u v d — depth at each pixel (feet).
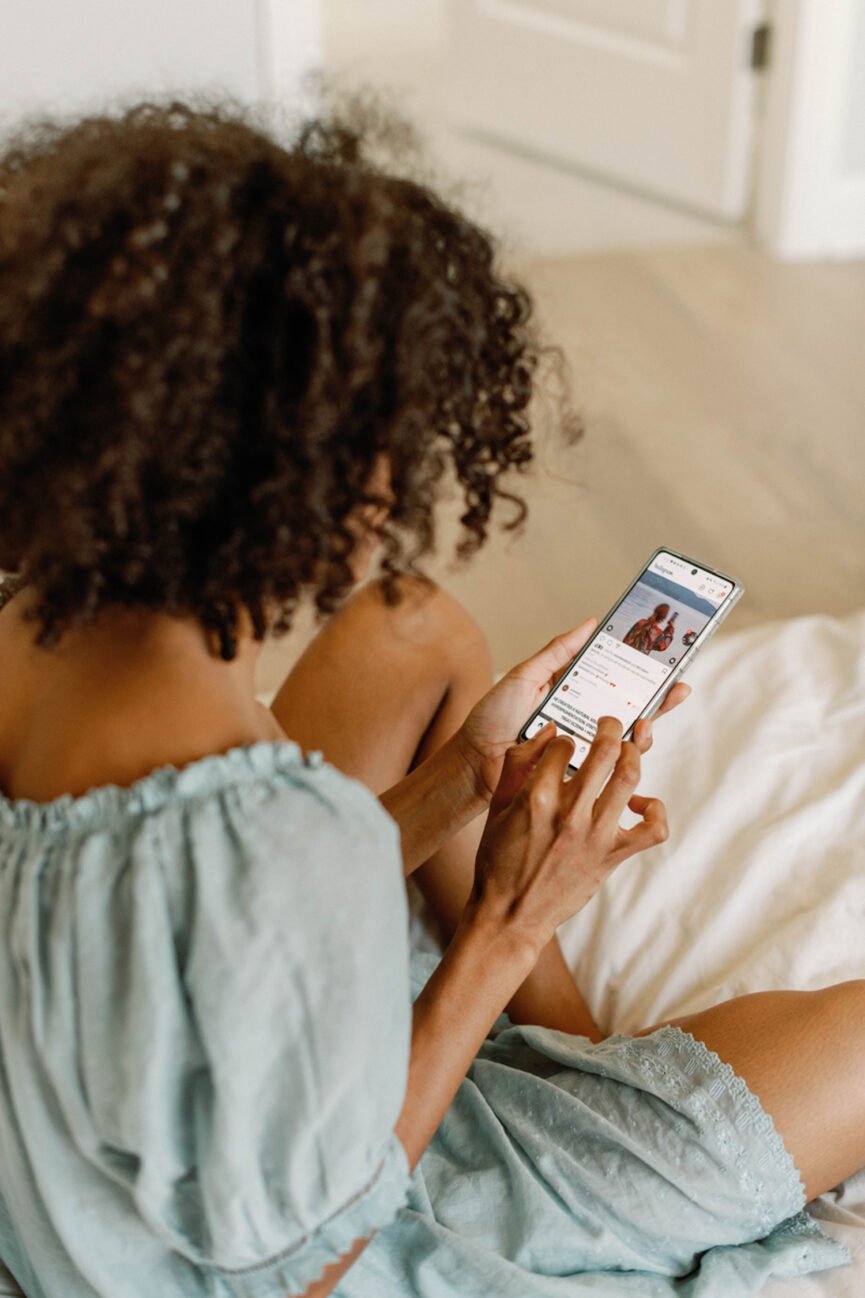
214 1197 2.22
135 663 2.29
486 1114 3.28
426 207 2.33
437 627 3.95
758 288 10.13
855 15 9.77
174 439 2.01
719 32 10.23
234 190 2.04
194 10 7.92
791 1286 3.15
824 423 8.66
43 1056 2.23
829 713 4.72
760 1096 3.11
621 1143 3.14
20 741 2.40
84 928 2.16
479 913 2.77
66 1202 2.42
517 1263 3.05
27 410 2.00
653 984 4.05
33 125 2.49
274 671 6.73
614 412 8.77
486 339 2.38
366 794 2.26
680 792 4.50
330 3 15.53
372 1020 2.18
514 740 3.37
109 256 1.97
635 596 3.54
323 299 2.01
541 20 11.35
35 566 2.21
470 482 2.55
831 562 7.52
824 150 10.23
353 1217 2.35
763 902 4.14
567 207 11.13
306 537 2.16
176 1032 2.15
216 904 2.11
